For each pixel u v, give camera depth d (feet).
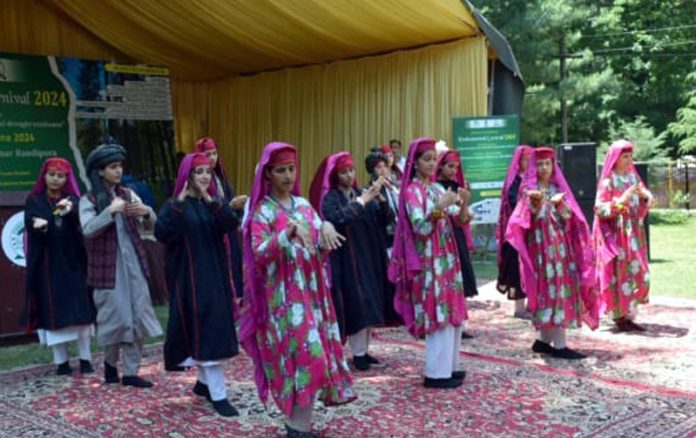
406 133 35.91
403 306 17.10
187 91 44.60
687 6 86.53
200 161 15.30
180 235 15.19
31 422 15.23
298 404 12.86
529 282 19.08
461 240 20.67
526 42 59.57
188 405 16.16
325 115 39.32
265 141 42.27
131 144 33.45
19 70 29.32
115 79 32.81
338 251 18.21
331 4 29.99
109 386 17.93
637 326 23.08
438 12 30.86
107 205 17.31
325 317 13.48
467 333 22.62
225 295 15.39
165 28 34.30
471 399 16.07
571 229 19.35
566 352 19.57
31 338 24.61
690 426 14.06
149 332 17.61
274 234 13.19
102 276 17.20
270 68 41.47
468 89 33.83
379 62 36.96
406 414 15.12
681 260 38.63
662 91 89.61
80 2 32.71
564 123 73.61
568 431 13.91
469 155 34.42
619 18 87.66
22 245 24.75
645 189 22.79
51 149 30.14
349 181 18.61
